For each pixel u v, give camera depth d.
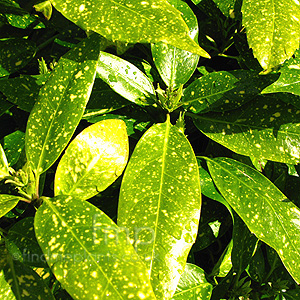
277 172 0.78
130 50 0.81
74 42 0.80
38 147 0.66
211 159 0.73
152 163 0.67
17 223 0.67
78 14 0.63
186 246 0.63
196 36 0.75
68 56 0.67
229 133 0.72
